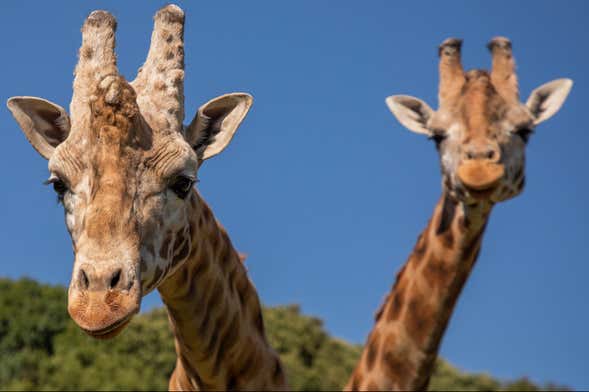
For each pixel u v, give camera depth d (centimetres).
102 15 638
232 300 752
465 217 932
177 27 675
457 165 955
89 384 1795
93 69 625
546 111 1020
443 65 1038
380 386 927
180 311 720
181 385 782
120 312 546
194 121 692
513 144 971
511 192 977
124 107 589
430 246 944
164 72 658
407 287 945
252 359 771
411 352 929
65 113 668
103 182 575
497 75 1020
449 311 935
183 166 619
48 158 666
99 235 561
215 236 732
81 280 548
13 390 1738
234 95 695
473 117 966
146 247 595
